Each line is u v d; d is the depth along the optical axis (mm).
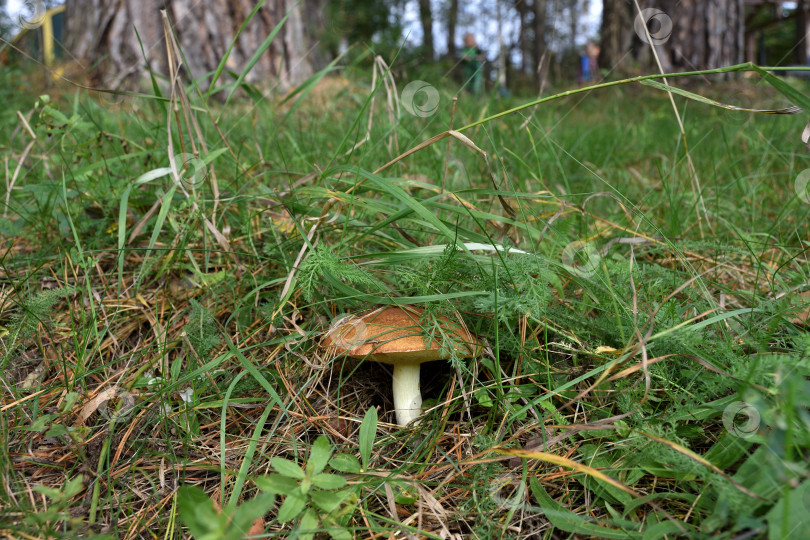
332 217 368
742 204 512
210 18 1071
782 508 208
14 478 263
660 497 245
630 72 1223
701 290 331
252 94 484
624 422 267
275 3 1132
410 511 260
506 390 310
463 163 583
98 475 258
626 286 324
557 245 369
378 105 626
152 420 295
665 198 497
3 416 292
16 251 436
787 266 396
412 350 283
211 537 197
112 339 359
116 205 451
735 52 1540
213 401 307
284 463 235
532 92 1461
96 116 640
